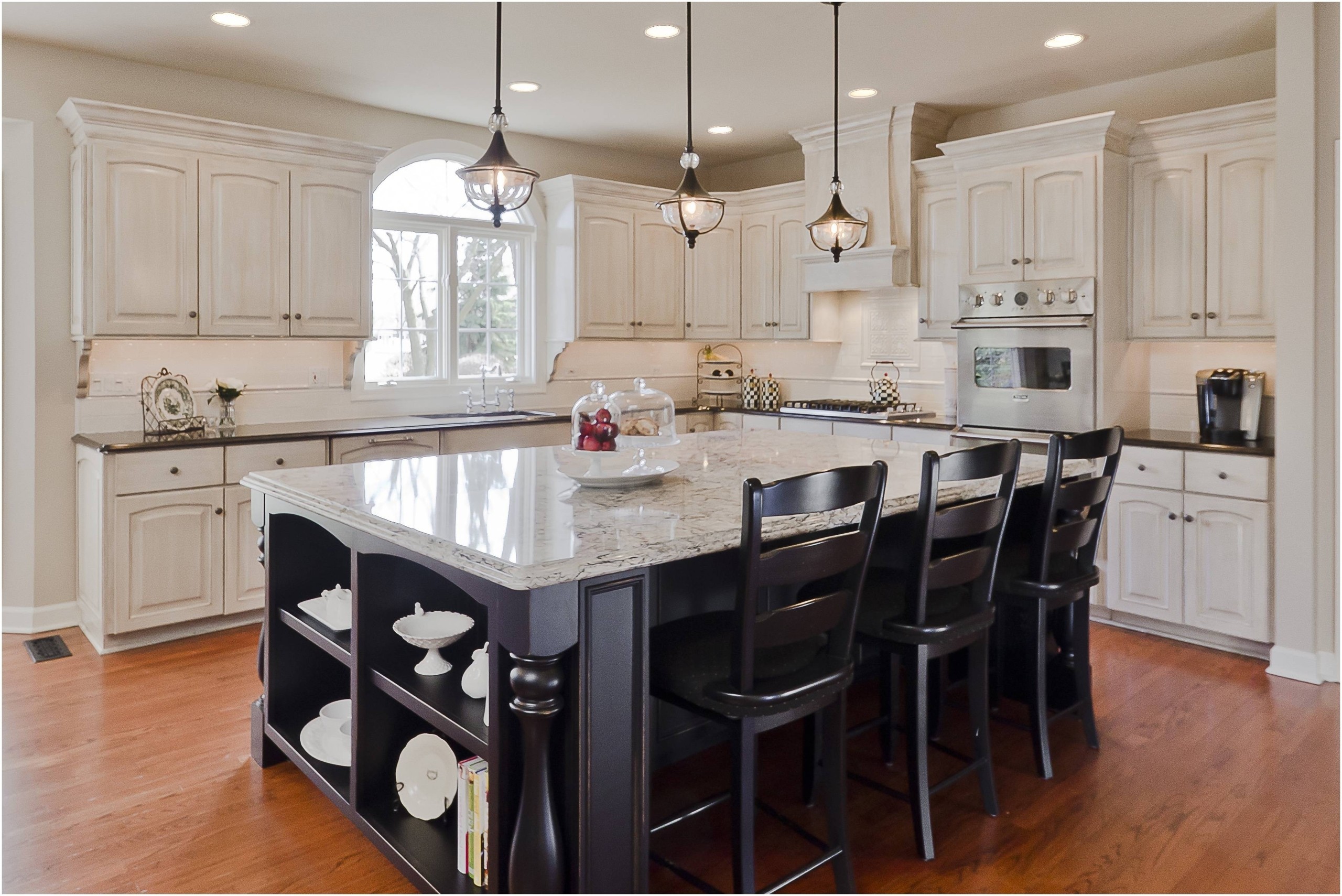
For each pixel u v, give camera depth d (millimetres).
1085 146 4098
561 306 5594
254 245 4176
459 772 2041
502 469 2910
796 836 2342
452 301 5391
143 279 3873
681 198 2973
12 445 3988
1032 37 3844
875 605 2369
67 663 3646
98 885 2109
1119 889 2092
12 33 3750
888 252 4918
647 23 3674
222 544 3980
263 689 2916
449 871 2033
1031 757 2811
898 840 2318
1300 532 3447
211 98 4348
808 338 5645
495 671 1803
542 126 5324
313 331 4395
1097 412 4141
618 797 1813
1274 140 3715
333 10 3527
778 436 3900
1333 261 3344
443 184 5352
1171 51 4020
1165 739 2930
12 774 2678
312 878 2152
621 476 2453
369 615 2287
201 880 2137
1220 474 3721
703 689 1896
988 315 4500
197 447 3881
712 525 2010
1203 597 3807
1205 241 3947
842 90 4566
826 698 1969
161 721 3078
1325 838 2299
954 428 4672
